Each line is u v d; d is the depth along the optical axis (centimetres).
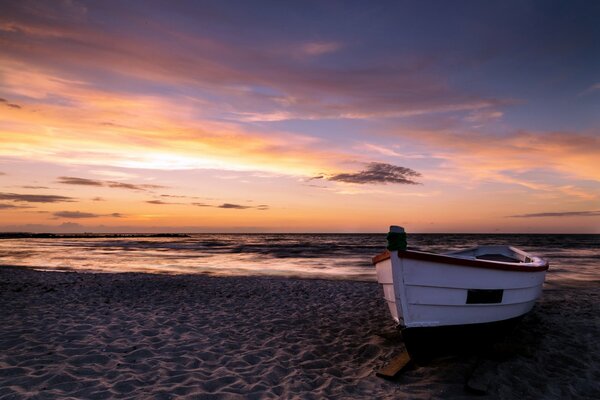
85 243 5678
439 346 565
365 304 1008
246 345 644
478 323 593
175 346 617
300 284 1334
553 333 744
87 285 1223
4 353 546
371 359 596
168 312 862
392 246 532
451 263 546
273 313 892
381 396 456
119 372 494
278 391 461
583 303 1054
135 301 984
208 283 1332
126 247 4422
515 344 669
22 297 986
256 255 3073
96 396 423
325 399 444
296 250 3816
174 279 1420
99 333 662
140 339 643
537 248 4172
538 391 483
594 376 533
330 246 4725
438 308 553
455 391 473
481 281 582
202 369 523
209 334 698
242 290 1202
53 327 690
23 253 3209
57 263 2280
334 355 611
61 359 531
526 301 703
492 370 541
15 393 416
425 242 6494
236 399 432
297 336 712
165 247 4450
